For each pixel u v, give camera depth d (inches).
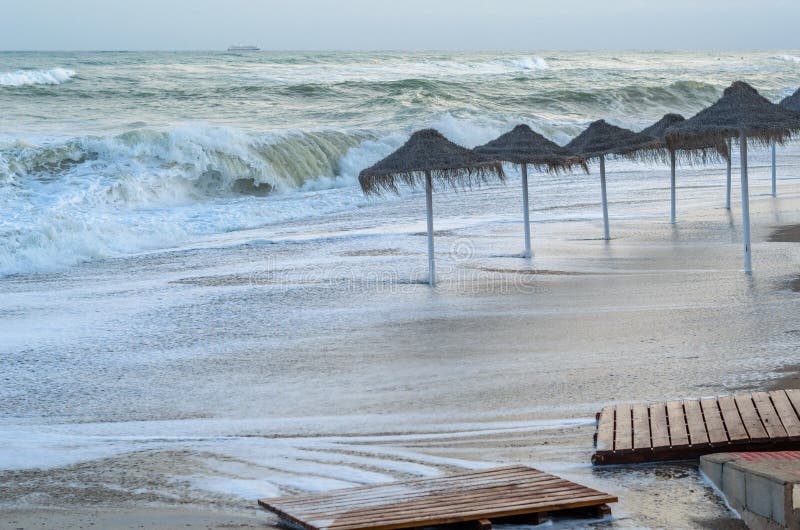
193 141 1029.2
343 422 329.7
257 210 895.1
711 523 237.6
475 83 2127.2
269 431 324.2
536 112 1753.2
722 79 2659.9
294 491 269.0
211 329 470.9
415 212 877.8
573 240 705.0
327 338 447.5
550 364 390.9
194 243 739.4
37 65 3043.8
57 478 285.1
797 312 464.4
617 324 453.7
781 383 353.1
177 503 262.7
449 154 557.6
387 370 392.5
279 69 2832.2
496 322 467.2
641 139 705.0
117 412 351.9
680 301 497.7
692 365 381.1
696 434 283.4
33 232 701.9
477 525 230.7
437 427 320.5
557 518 241.8
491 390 359.3
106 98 1763.0
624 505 249.1
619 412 310.2
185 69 2770.7
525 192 644.7
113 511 257.6
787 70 3385.8
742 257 617.0
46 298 549.3
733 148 1145.4
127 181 925.8
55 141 1048.2
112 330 473.4
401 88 1989.4
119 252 701.9
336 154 1173.7
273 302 526.6
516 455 291.0
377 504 243.3
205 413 347.3
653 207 863.7
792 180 1023.0
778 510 220.8
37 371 406.0
